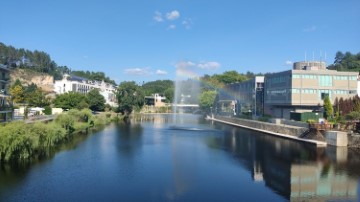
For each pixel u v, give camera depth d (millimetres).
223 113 173875
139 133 98625
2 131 52000
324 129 75688
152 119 169125
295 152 66250
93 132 98250
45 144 65438
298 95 102000
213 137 91750
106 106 186625
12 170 48938
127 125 126625
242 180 46375
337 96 103250
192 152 66688
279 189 42406
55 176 46625
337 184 44438
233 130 112812
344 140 69812
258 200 38500
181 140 84500
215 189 42344
